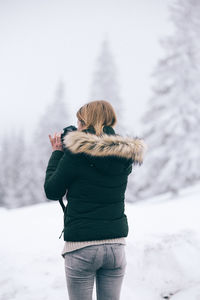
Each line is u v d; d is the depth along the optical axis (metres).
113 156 2.49
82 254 2.50
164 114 25.59
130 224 8.07
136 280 4.69
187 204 13.75
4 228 8.04
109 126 2.72
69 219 2.56
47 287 4.33
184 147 25.08
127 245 5.57
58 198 2.65
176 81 26.02
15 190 41.28
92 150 2.43
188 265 5.25
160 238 6.15
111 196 2.58
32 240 6.65
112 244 2.55
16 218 9.55
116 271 2.69
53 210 10.88
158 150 25.53
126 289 4.42
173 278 4.90
